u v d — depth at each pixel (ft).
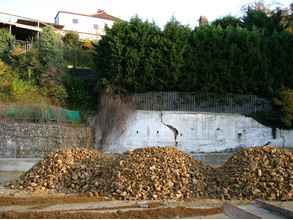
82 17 209.05
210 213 42.60
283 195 50.37
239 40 111.86
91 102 114.32
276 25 140.36
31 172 60.90
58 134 98.73
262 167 54.44
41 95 112.68
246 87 109.29
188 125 101.45
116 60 107.55
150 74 106.93
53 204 47.50
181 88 108.27
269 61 111.24
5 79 111.86
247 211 42.86
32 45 126.00
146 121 101.30
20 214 40.60
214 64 108.99
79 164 60.95
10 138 95.09
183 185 53.52
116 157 63.36
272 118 104.47
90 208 45.19
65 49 134.31
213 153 99.40
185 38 110.52
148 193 51.93
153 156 56.75
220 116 102.17
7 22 149.07
